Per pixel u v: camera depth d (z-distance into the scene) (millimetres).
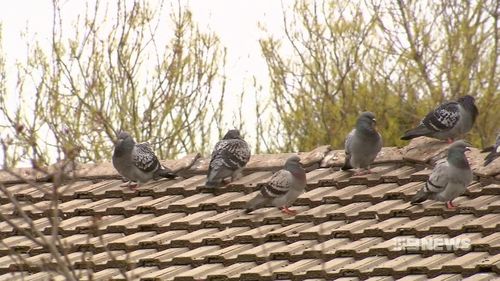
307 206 15172
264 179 16219
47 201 16484
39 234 10047
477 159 15375
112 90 29766
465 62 34156
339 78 34062
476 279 12008
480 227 13422
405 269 12516
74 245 14648
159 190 16344
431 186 14195
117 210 15727
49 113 26484
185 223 14906
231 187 16094
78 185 16984
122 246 14430
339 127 33719
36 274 14078
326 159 16375
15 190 17031
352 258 13211
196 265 13680
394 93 34438
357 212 14547
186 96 30812
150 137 30219
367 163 15797
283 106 33812
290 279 12812
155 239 14477
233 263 13523
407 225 13836
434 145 16453
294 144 33781
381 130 34375
